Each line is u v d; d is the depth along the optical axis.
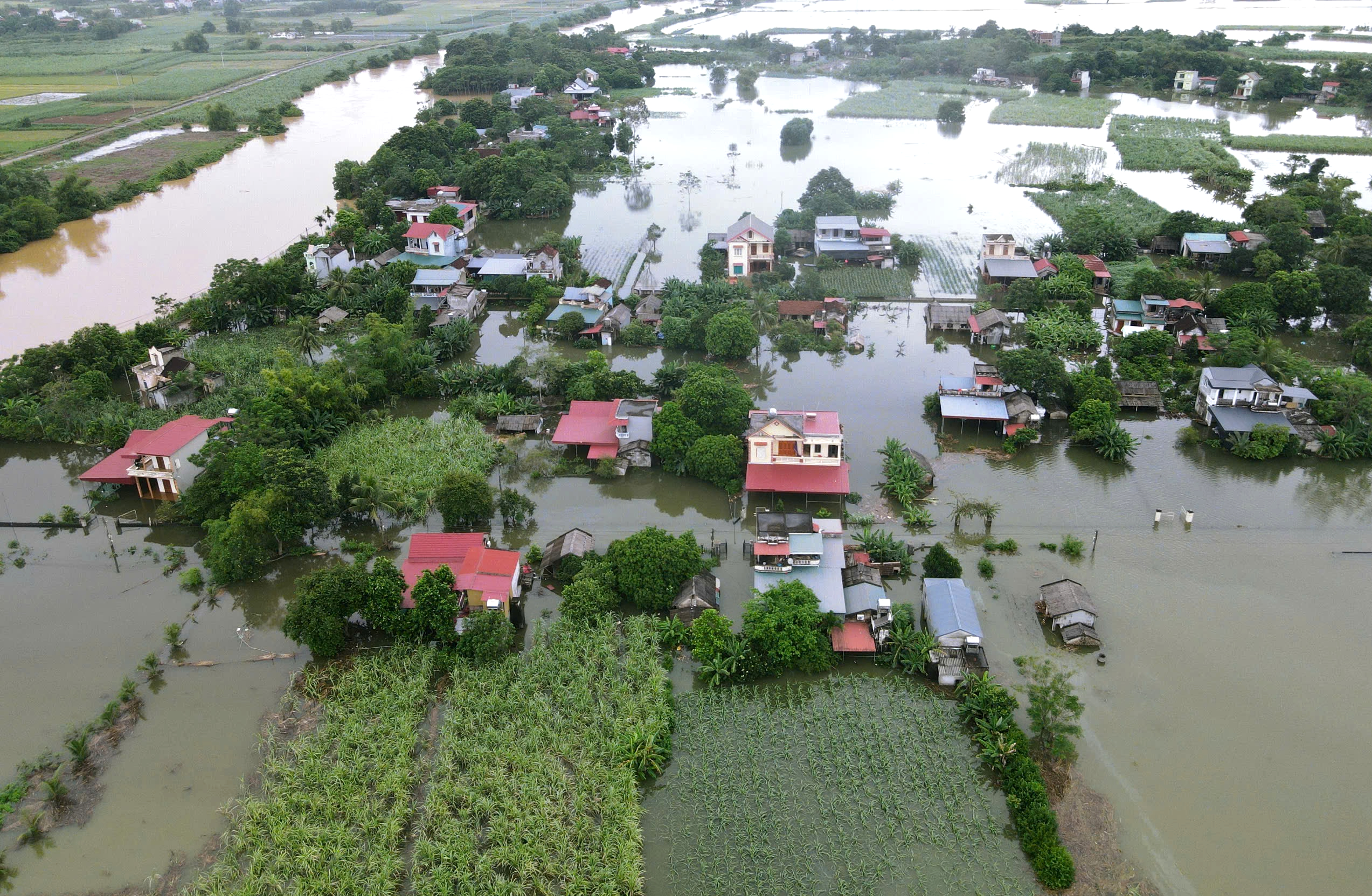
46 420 101.44
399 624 68.94
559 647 68.12
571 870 52.91
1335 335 118.44
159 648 71.56
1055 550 79.81
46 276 145.00
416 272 133.38
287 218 171.50
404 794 57.16
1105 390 99.12
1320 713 62.81
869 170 191.12
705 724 63.44
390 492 85.62
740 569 78.25
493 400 102.69
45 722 64.62
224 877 53.03
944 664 65.75
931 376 110.31
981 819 56.16
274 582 79.19
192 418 93.25
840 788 58.41
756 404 103.50
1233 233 137.12
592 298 125.12
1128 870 52.56
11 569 80.62
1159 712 63.09
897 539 81.44
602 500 88.69
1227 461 93.50
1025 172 188.12
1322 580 75.56
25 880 53.69
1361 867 52.56
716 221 163.12
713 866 53.72
